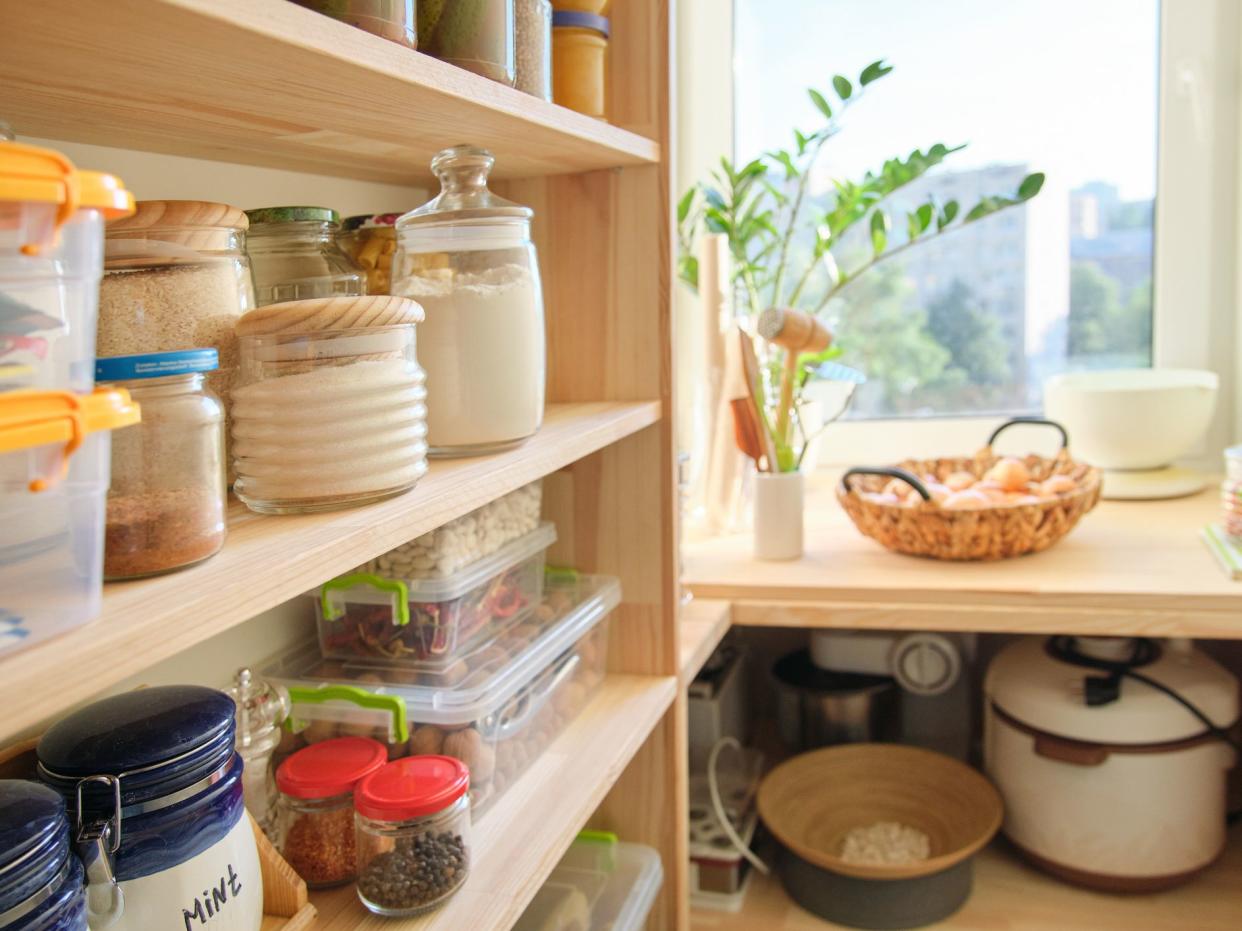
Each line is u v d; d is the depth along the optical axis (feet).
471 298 2.29
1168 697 4.09
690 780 4.58
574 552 3.42
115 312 1.72
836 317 5.89
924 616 3.88
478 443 2.32
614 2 3.10
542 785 2.63
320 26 1.48
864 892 4.00
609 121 3.14
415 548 2.52
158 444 1.44
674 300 3.22
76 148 2.20
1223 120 5.31
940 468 4.95
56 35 1.35
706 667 4.69
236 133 2.21
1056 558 4.16
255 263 2.22
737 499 4.81
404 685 2.53
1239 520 4.04
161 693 1.86
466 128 2.26
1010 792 4.39
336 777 2.20
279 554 1.52
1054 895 4.22
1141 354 5.62
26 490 1.15
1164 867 4.12
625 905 3.08
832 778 4.70
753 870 4.50
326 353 1.78
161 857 1.65
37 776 1.73
